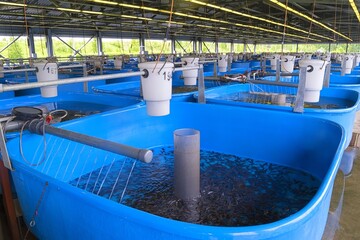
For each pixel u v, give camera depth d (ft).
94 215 3.16
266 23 42.60
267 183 6.73
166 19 33.86
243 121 8.22
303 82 7.66
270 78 15.31
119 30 44.42
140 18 28.48
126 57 32.96
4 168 5.18
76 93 12.62
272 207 5.76
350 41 71.41
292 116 7.38
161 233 2.62
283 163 7.69
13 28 35.88
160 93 5.48
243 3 24.72
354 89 13.29
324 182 3.54
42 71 9.44
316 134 6.99
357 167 8.68
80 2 22.00
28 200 4.44
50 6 22.45
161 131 9.29
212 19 32.14
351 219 6.06
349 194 7.14
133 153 3.33
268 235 2.50
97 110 11.30
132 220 2.74
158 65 5.29
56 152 6.37
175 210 5.56
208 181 6.82
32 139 5.84
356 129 11.59
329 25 43.50
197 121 9.04
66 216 3.60
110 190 6.48
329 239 5.25
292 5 26.76
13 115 5.03
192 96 11.18
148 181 6.88
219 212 5.56
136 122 8.64
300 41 80.79
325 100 12.54
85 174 7.14
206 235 2.44
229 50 83.35
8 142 5.27
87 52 49.01
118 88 15.55
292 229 2.64
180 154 5.28
